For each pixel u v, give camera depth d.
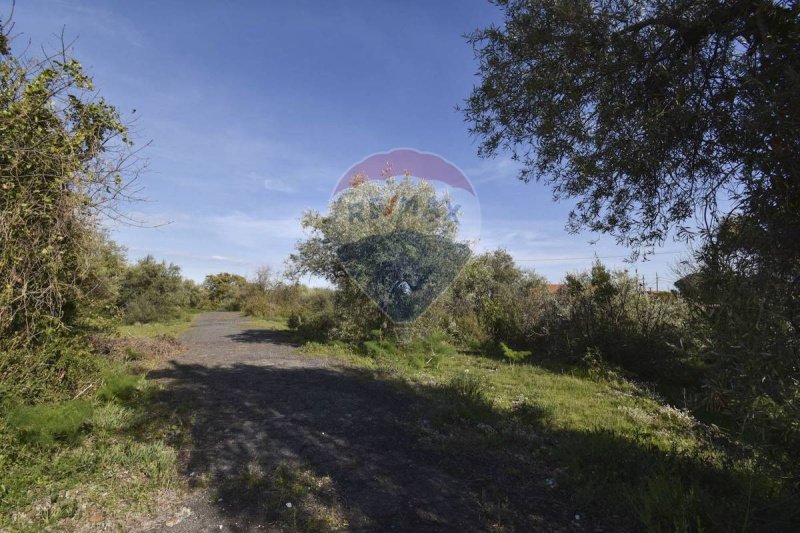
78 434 3.58
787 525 2.06
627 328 8.02
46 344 3.85
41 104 3.64
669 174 2.46
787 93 1.59
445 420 4.54
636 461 3.20
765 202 1.71
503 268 15.35
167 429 4.04
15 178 3.50
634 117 2.37
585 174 2.62
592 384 6.61
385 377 6.75
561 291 10.10
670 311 7.32
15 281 3.61
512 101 2.82
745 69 1.92
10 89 3.58
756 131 1.72
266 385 6.11
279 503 2.74
